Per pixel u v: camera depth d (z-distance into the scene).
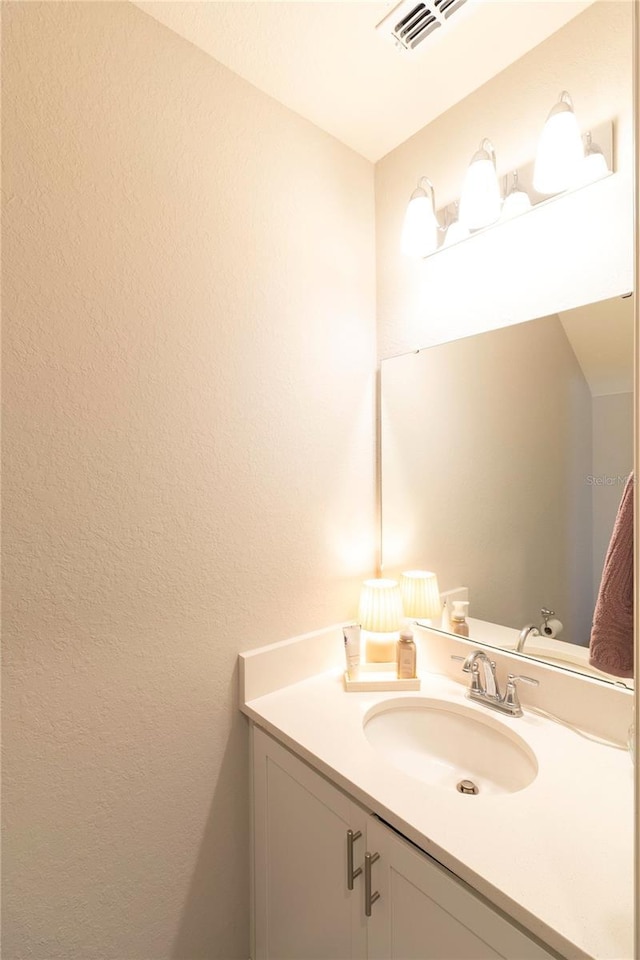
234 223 1.22
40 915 0.93
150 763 1.07
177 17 1.08
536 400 1.17
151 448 1.07
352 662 1.31
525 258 1.20
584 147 1.07
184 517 1.12
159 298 1.08
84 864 0.99
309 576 1.38
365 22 1.10
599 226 1.07
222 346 1.19
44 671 0.93
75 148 0.97
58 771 0.95
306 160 1.38
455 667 1.33
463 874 0.70
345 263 1.49
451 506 1.35
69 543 0.96
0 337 0.88
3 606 0.89
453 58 1.20
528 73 1.19
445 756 1.18
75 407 0.97
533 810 0.82
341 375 1.47
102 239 1.00
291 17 1.08
